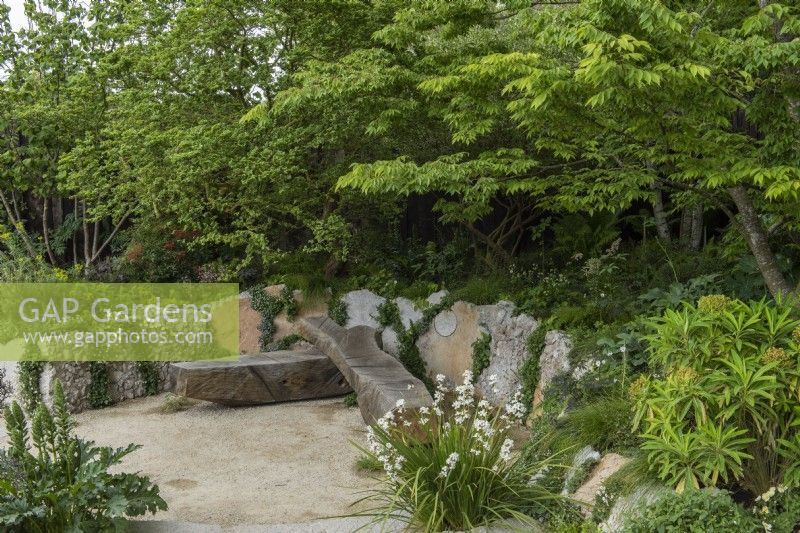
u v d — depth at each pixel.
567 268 9.27
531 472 4.84
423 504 4.46
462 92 6.91
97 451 4.65
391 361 8.15
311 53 9.14
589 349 6.58
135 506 4.45
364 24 9.19
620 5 4.59
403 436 5.12
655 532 3.76
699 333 4.42
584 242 9.54
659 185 7.74
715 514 3.73
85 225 10.91
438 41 9.66
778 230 6.76
